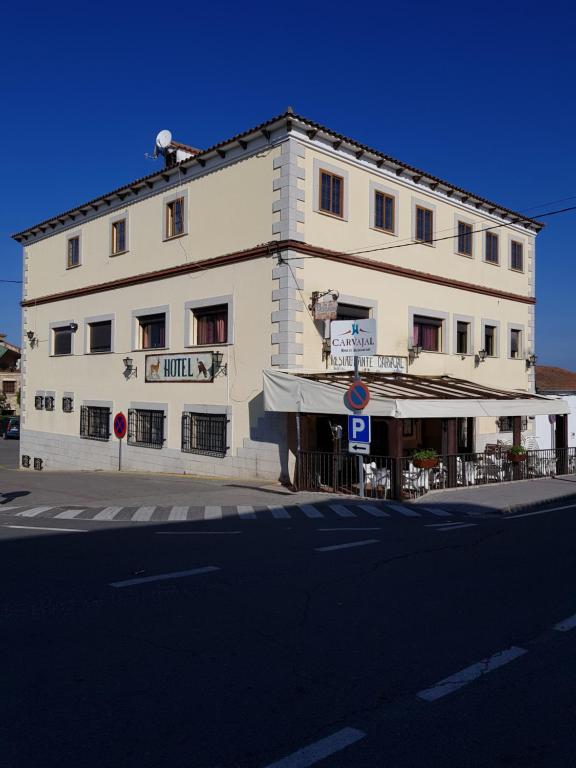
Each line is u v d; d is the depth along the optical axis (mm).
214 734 3947
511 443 25234
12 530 11031
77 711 4227
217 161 19703
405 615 6289
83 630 5777
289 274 17547
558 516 13070
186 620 6078
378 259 20016
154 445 21844
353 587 7293
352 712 4254
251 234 18578
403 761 3670
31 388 28422
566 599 6855
